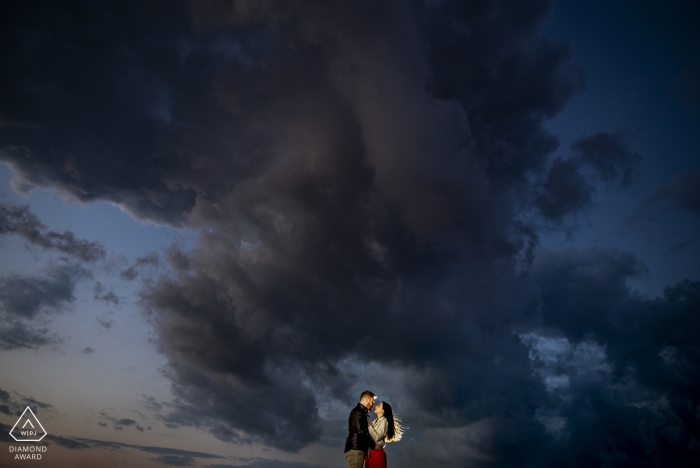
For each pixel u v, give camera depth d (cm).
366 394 721
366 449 683
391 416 714
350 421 696
